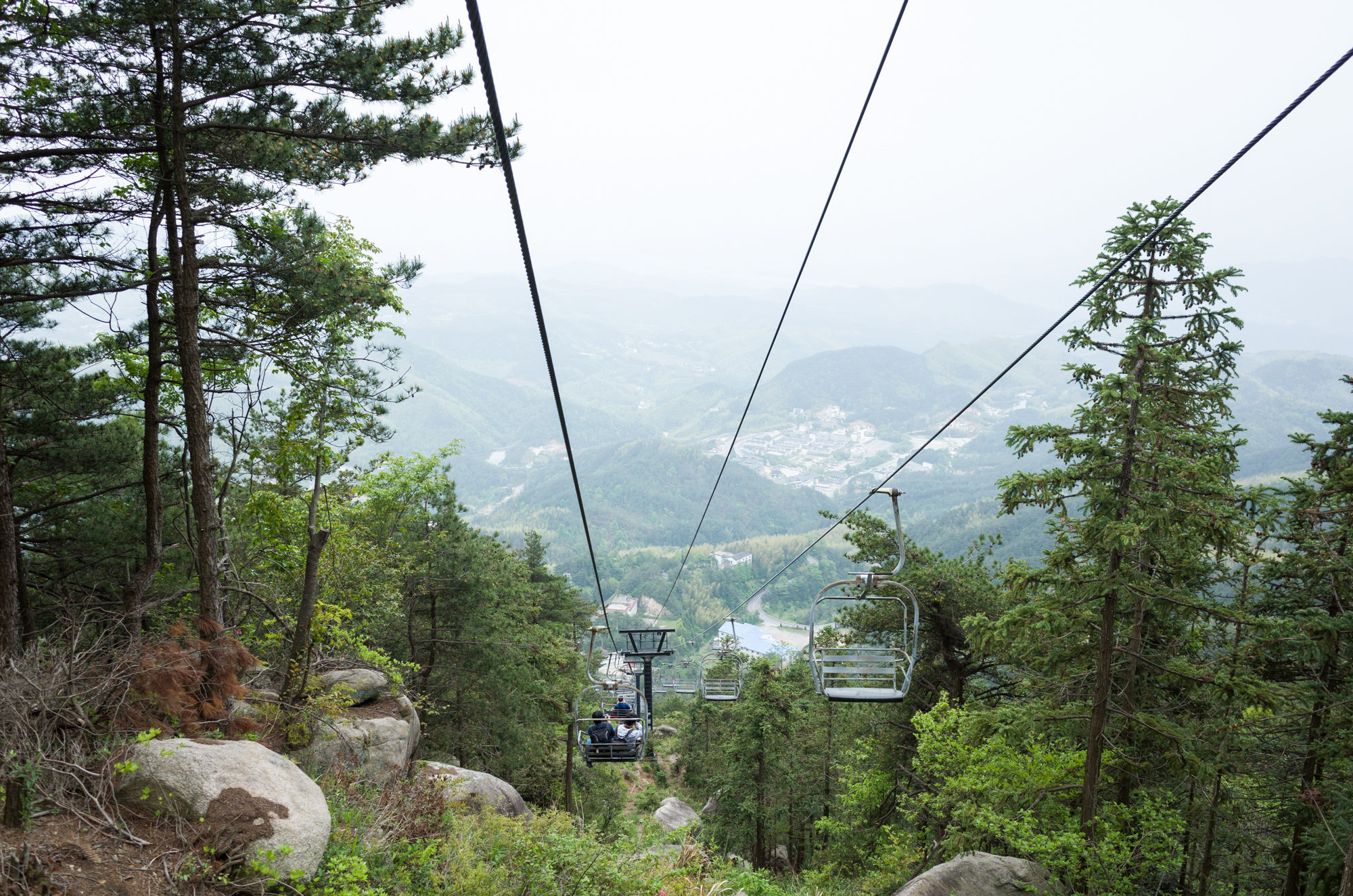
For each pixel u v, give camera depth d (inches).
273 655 616.1
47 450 526.0
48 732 259.0
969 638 569.3
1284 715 601.6
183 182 435.2
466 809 483.5
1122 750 549.3
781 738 1230.3
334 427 559.2
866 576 465.1
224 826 252.2
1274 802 664.4
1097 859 498.3
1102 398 483.8
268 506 588.1
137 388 547.5
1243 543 472.7
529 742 1091.9
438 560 937.5
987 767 577.0
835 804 1216.2
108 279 446.0
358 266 572.4
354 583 722.8
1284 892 650.8
